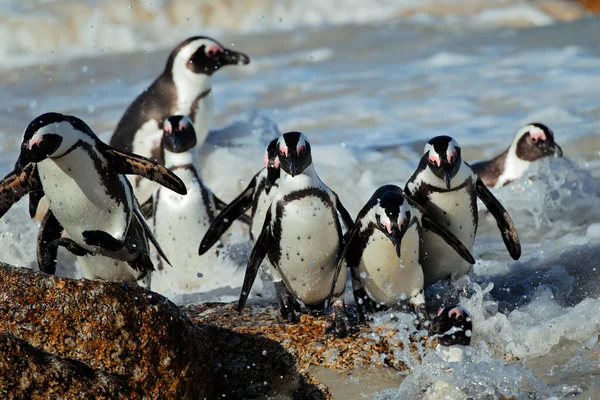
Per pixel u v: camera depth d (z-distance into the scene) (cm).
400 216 961
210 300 1251
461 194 1075
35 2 3991
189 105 1819
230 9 4091
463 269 1112
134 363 858
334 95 2647
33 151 957
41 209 1597
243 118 1994
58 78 3253
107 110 2611
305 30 3931
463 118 2258
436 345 990
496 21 4025
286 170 980
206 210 1354
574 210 1545
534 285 1162
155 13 3984
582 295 1128
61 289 864
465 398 912
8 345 818
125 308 867
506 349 1003
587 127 2042
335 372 972
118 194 1045
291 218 995
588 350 981
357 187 1681
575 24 3566
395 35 3716
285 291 1074
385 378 957
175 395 870
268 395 975
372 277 1026
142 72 3294
